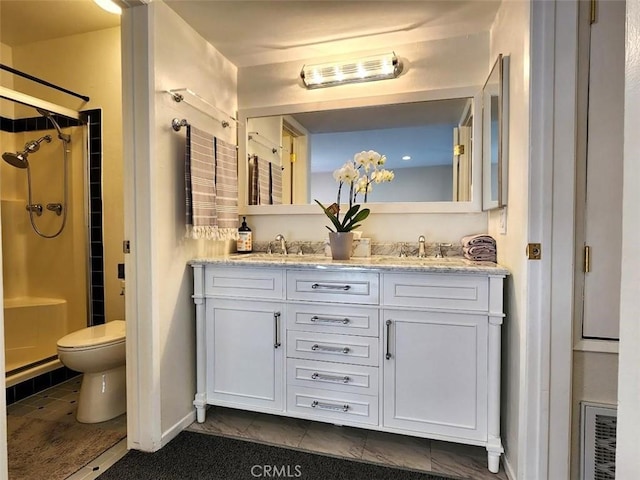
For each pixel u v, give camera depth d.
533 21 1.23
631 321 0.46
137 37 1.61
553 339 1.25
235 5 1.71
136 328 1.66
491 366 1.52
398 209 2.12
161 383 1.69
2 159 2.64
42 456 1.60
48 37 2.51
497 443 1.51
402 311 1.62
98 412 1.89
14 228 2.65
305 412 1.76
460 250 2.05
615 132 1.21
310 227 2.29
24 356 2.42
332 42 2.07
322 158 2.25
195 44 1.94
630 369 0.46
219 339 1.87
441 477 1.50
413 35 2.01
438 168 2.07
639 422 0.44
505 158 1.58
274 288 1.79
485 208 1.90
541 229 1.25
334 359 1.72
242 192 2.36
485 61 1.99
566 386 1.25
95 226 2.48
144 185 1.63
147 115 1.61
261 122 2.33
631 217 0.46
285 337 1.78
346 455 1.64
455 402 1.57
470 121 2.02
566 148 1.22
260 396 1.82
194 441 1.73
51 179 2.60
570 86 1.22
